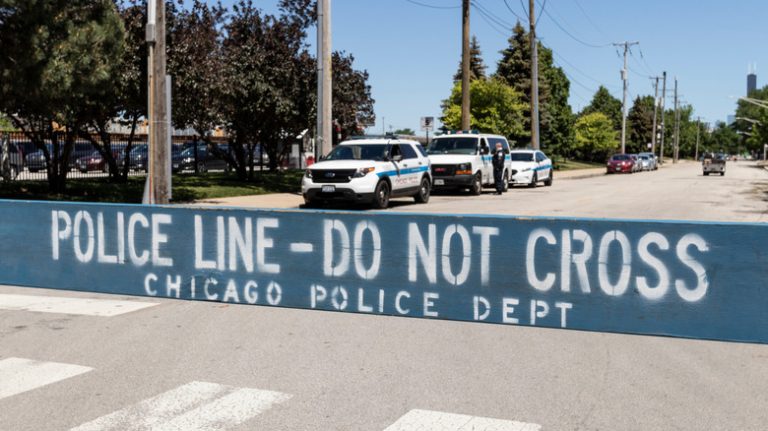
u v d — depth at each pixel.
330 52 21.45
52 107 16.53
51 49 15.37
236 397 5.01
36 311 7.75
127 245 8.57
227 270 8.13
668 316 6.57
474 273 7.17
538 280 6.95
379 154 19.92
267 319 7.38
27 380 5.39
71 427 4.46
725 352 6.13
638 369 5.66
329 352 6.16
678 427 4.44
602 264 6.74
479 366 5.75
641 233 6.61
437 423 4.52
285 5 26.41
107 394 5.08
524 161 33.81
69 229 8.86
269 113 26.33
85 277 8.80
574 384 5.29
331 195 18.69
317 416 4.64
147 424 4.52
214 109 23.23
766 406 4.80
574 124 84.12
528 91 64.06
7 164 24.22
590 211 19.64
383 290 7.51
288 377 5.47
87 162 31.00
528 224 6.95
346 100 27.77
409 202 22.80
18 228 9.14
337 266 7.67
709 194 28.11
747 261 6.33
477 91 49.06
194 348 6.28
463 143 27.28
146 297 8.50
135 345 6.38
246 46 25.23
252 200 21.38
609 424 4.49
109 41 16.81
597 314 6.77
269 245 7.93
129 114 22.75
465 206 21.34
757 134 136.25
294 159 44.03
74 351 6.18
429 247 7.31
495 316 7.12
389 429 4.42
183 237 8.30
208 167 39.09
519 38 65.06
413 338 6.62
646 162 71.31
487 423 4.52
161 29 15.59
